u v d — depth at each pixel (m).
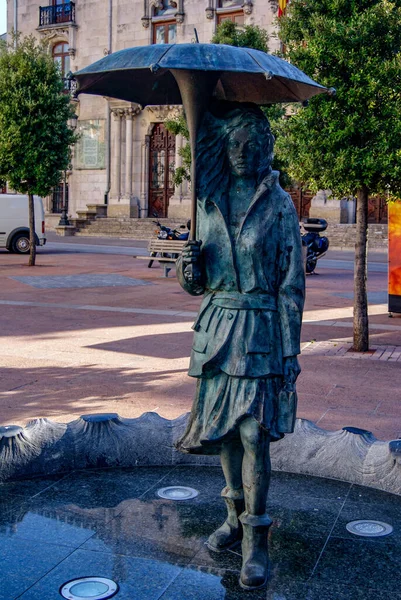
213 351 3.47
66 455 4.89
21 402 6.96
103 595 3.27
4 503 4.34
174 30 38.44
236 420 3.43
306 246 19.66
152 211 39.84
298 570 3.55
